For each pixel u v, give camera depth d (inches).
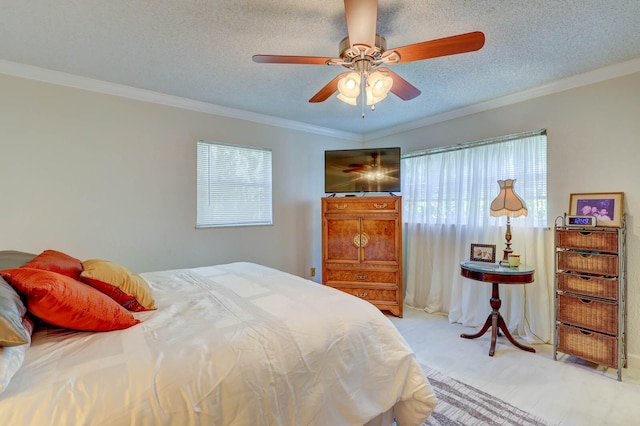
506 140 122.1
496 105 126.1
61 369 39.0
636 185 94.0
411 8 68.8
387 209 141.1
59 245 103.0
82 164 106.8
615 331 88.8
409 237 159.9
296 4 67.4
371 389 57.3
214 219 136.6
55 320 47.4
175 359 43.0
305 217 165.6
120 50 87.3
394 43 83.7
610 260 90.0
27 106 97.8
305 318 58.4
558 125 109.8
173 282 85.1
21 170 97.2
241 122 143.3
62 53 88.7
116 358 42.1
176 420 37.6
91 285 58.7
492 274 101.3
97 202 109.6
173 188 125.3
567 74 103.0
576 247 96.4
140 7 68.2
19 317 39.0
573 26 75.7
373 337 61.1
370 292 142.9
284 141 157.6
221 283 83.5
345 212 145.6
